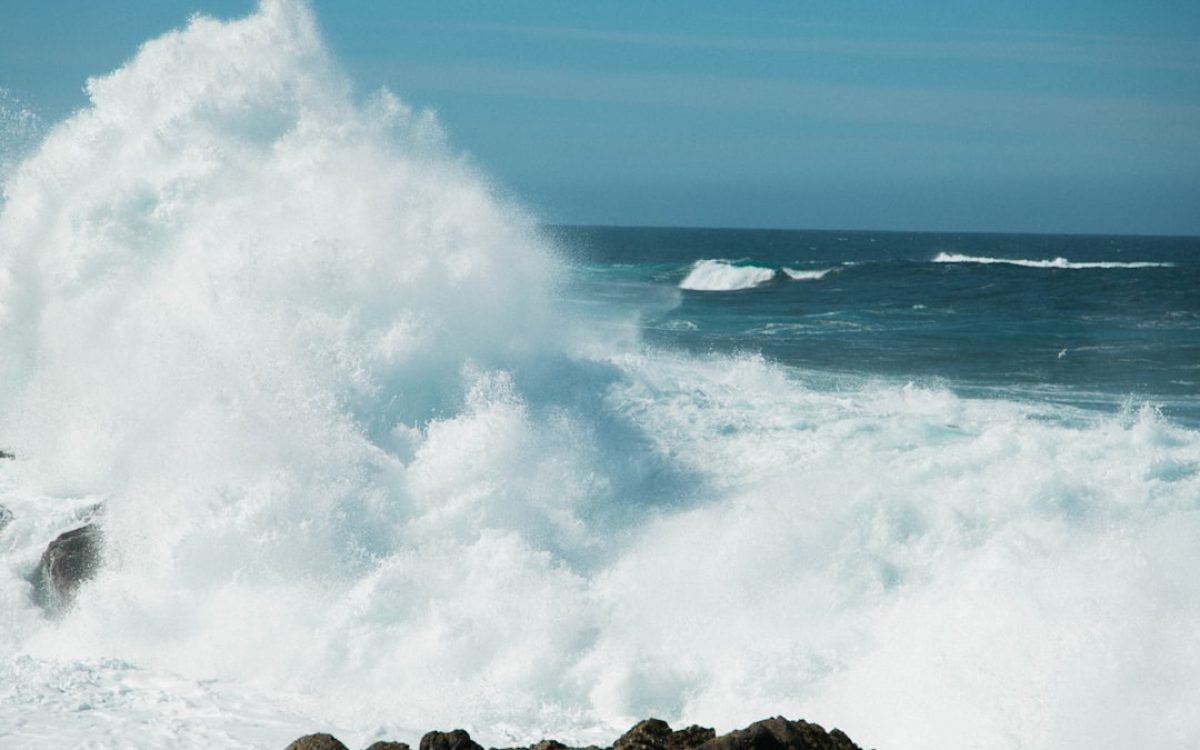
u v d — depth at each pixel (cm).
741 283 8756
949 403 2788
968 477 1992
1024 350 4512
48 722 1345
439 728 1483
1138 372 3909
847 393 2909
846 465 2148
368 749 1172
